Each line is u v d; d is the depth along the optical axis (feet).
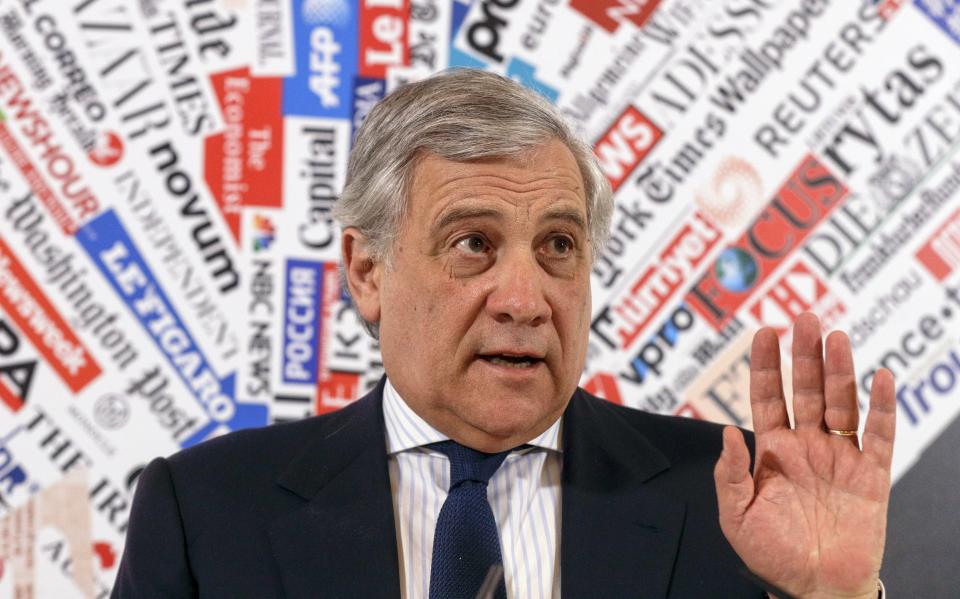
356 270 12.59
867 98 20.35
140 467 20.16
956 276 20.15
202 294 20.35
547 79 20.54
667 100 20.53
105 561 20.04
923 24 20.34
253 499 12.19
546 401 11.30
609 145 20.53
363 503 11.91
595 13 20.54
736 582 11.43
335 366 20.39
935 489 20.02
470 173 11.12
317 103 20.57
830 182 20.35
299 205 20.49
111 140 20.33
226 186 20.44
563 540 11.57
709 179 20.44
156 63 20.44
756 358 11.05
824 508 10.45
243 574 11.66
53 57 20.26
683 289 20.36
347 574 11.43
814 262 20.29
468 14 20.65
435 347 11.30
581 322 11.60
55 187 20.21
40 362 20.10
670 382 20.27
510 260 11.09
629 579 11.35
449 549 11.11
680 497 12.10
